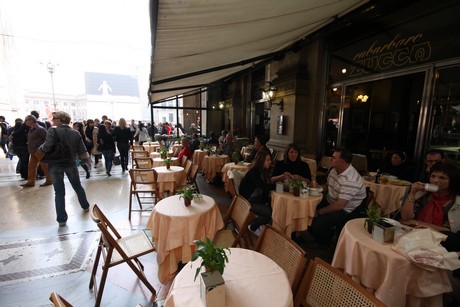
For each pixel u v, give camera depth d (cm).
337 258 176
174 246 202
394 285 140
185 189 237
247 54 391
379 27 415
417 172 362
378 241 157
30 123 459
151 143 851
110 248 177
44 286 204
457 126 323
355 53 466
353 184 243
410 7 363
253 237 286
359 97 501
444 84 331
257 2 188
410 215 203
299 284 126
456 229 175
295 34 382
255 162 298
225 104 1166
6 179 551
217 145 840
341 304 105
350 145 514
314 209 250
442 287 138
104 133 588
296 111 572
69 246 267
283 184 268
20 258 243
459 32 307
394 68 393
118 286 205
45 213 359
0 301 187
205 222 220
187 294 111
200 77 509
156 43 217
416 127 374
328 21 390
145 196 444
